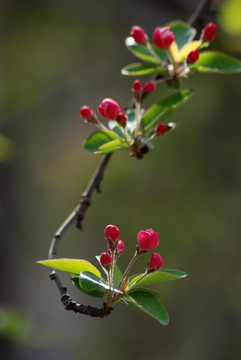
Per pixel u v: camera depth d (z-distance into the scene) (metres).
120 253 2.98
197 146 11.70
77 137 13.05
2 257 12.81
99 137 3.46
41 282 13.77
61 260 2.67
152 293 2.74
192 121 11.64
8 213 12.59
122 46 12.34
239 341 11.46
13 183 12.31
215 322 11.74
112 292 2.74
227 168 11.55
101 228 12.75
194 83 11.45
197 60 3.63
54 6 10.99
